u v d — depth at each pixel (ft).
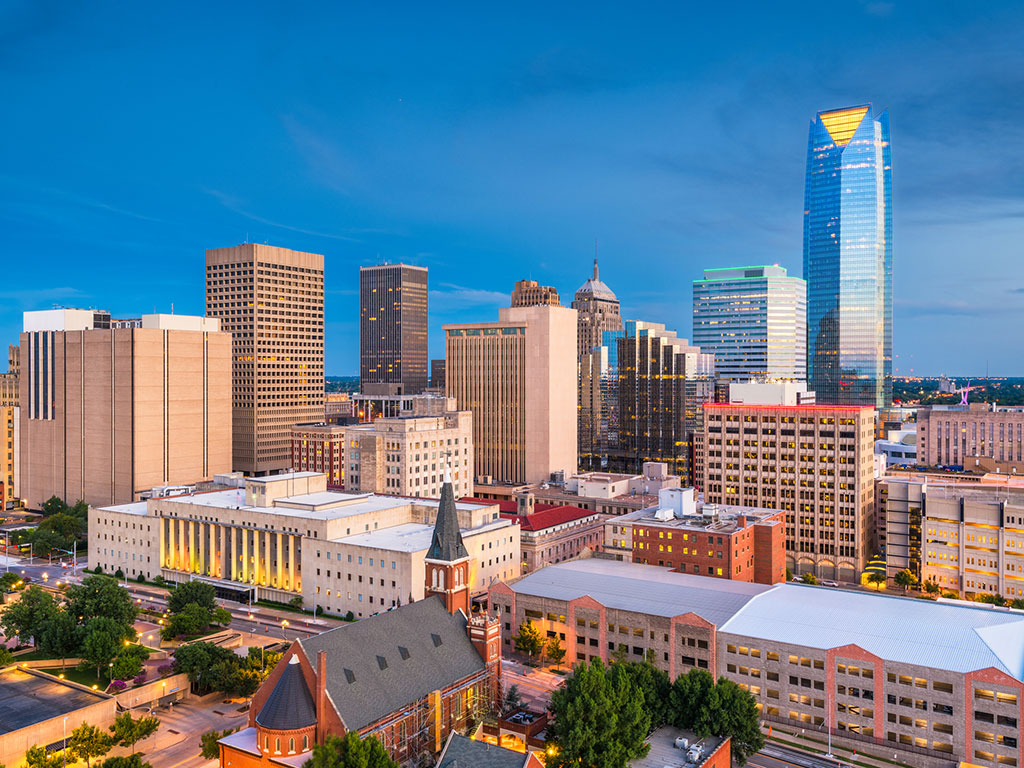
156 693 444.96
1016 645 414.41
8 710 390.63
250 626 595.06
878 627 442.50
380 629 372.17
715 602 495.00
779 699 429.79
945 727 386.52
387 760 302.86
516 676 492.95
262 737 325.42
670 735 379.96
